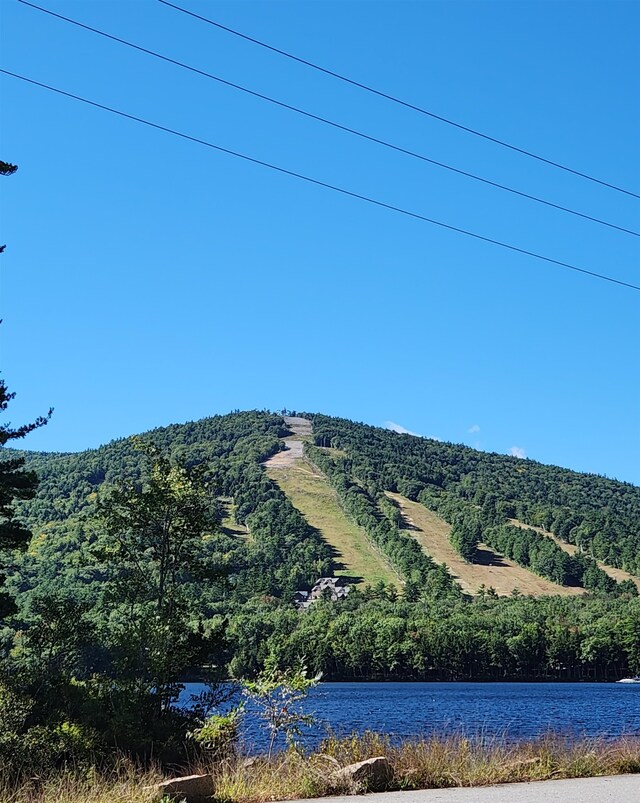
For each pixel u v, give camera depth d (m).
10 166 27.06
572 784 14.17
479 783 14.62
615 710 71.44
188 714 29.44
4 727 23.91
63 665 30.00
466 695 107.75
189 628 31.80
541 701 91.56
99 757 23.70
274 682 17.11
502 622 170.38
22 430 31.86
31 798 14.82
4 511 32.25
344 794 13.56
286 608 190.00
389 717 58.19
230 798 13.53
